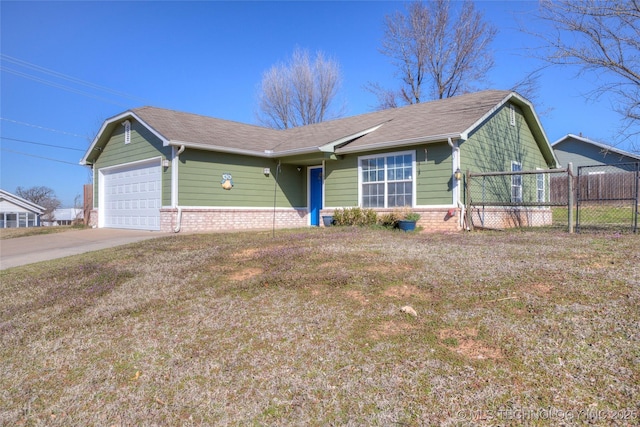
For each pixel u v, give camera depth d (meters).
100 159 15.97
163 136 11.55
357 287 4.78
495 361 2.98
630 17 9.82
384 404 2.57
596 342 3.12
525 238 7.98
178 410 2.71
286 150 13.28
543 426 2.26
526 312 3.76
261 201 14.07
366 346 3.37
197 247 8.22
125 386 3.07
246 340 3.68
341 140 12.55
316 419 2.48
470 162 11.07
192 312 4.48
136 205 13.75
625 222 13.05
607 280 4.39
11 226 29.58
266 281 5.28
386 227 10.98
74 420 2.68
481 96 13.22
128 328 4.18
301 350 3.40
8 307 5.12
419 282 4.77
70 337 4.05
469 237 8.46
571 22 10.16
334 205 13.27
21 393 3.06
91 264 7.12
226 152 13.02
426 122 12.23
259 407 2.66
